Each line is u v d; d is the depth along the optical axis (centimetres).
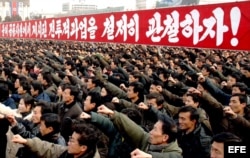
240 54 1791
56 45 2672
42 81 848
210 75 897
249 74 900
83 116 421
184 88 749
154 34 945
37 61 1302
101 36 1254
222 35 718
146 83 831
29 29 2147
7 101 623
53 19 1730
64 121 488
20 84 723
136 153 290
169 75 879
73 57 1470
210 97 540
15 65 1139
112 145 440
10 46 2564
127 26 1076
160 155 358
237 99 544
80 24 1424
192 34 802
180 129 470
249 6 656
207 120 499
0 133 404
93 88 719
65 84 643
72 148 355
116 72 979
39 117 466
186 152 461
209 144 455
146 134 406
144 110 505
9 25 2569
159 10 916
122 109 532
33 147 364
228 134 339
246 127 441
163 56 1538
